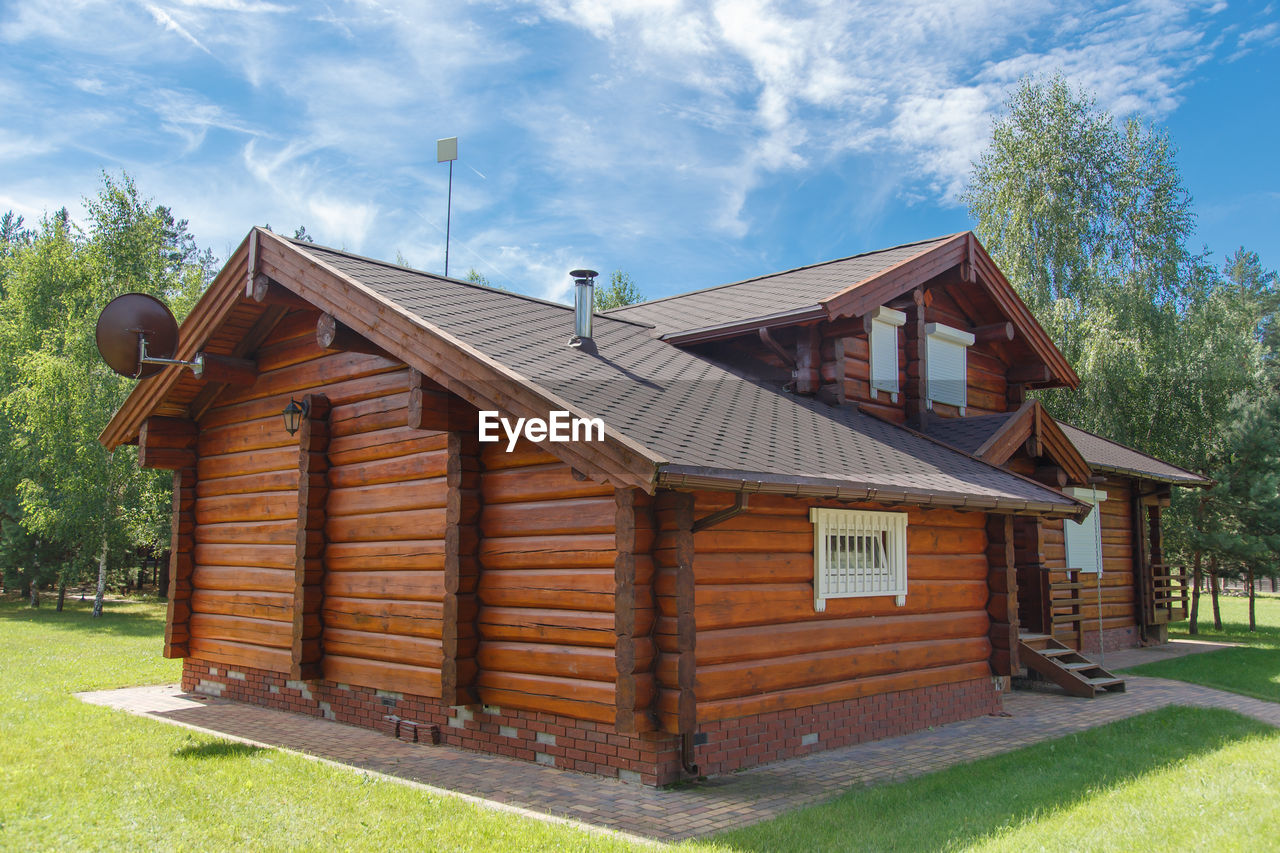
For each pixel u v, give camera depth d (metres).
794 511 7.80
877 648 8.55
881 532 8.71
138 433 11.60
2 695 10.60
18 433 25.81
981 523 10.16
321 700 9.49
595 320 11.56
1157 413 22.69
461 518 7.68
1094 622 16.23
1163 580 18.11
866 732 8.32
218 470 11.20
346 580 9.24
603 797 6.21
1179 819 5.70
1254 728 9.09
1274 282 54.62
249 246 9.35
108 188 25.42
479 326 8.59
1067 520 15.45
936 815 5.79
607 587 6.80
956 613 9.64
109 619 23.41
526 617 7.37
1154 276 23.83
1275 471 21.28
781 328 10.80
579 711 6.90
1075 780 6.77
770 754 7.34
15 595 32.34
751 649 7.22
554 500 7.29
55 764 7.00
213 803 5.94
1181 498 22.19
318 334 8.42
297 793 6.19
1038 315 23.25
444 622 7.64
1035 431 11.47
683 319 12.31
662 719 6.40
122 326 8.98
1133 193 24.34
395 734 8.49
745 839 5.21
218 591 11.04
